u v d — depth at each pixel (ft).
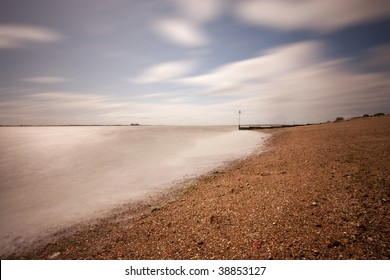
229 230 19.33
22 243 24.43
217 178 39.55
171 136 148.15
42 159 76.79
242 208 23.16
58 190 45.78
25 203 39.45
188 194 32.42
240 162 52.54
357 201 20.93
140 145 104.22
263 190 27.43
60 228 27.20
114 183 47.14
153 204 31.45
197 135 160.25
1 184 52.95
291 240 16.29
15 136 132.98
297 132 115.85
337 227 17.03
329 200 21.79
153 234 21.36
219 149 84.74
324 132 88.69
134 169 59.77
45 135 138.82
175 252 17.67
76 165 68.69
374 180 25.86
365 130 74.54
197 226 21.13
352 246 14.73
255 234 17.93
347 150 44.19
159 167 59.41
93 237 23.41
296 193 24.68
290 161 42.16
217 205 25.23
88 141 115.24
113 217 28.50
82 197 39.55
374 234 15.72
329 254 14.34
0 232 27.78
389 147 42.39
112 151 89.15
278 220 19.40
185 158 69.82
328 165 34.53
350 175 28.25
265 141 97.35
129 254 18.69
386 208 19.21
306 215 19.48
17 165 69.67
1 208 37.70
